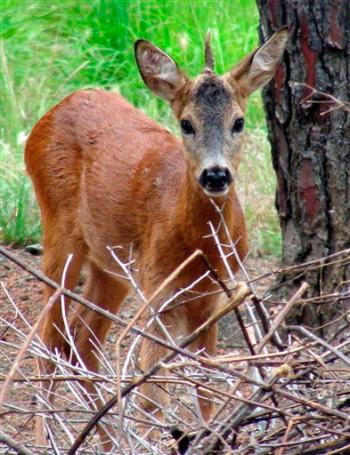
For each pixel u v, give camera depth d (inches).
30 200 605.6
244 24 730.8
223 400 329.1
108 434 326.3
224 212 402.9
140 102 698.2
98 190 450.3
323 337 450.3
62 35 753.6
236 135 405.4
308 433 301.1
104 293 467.5
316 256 455.8
